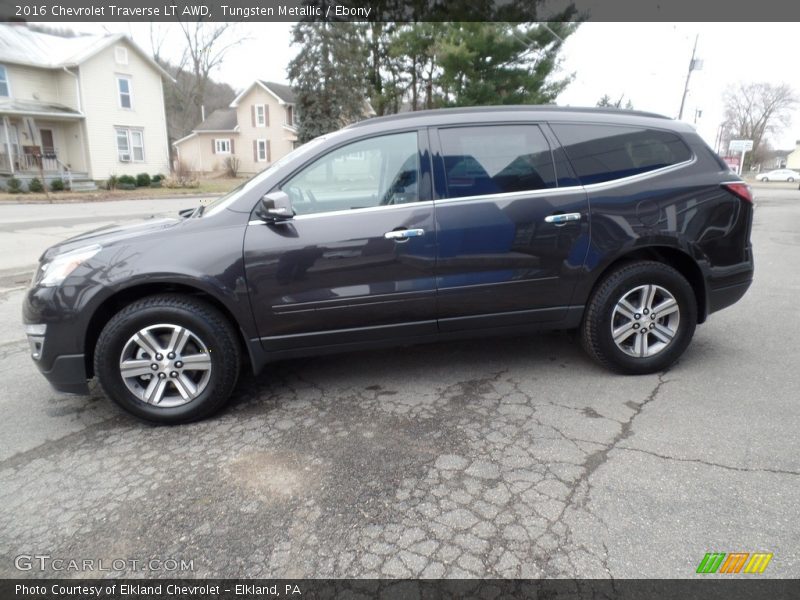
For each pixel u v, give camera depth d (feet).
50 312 10.21
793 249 30.09
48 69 92.63
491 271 11.37
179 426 10.86
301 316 10.98
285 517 7.96
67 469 9.40
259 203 10.85
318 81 85.05
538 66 76.89
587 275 11.75
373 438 10.10
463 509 7.98
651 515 7.68
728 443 9.48
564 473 8.77
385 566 6.94
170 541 7.54
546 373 12.78
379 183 11.21
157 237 10.60
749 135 240.12
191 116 163.94
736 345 14.34
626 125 12.13
